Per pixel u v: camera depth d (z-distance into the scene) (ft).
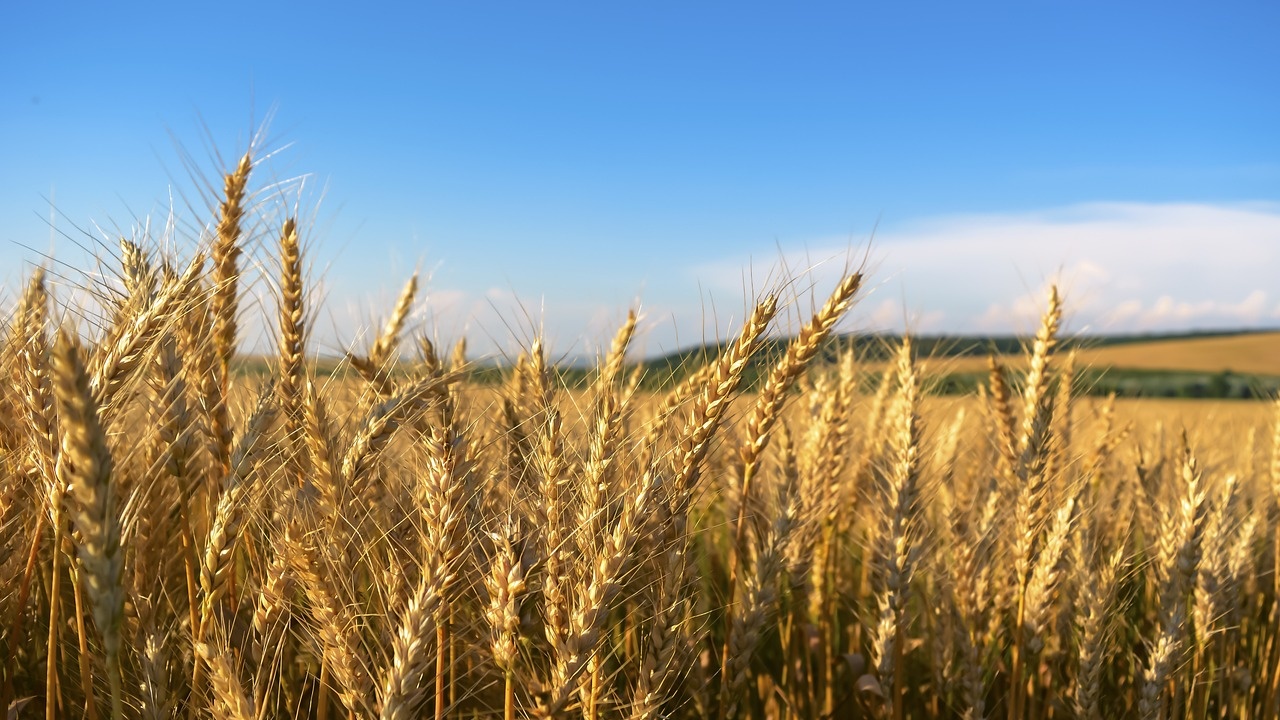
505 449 12.57
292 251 12.00
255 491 10.46
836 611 17.44
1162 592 15.08
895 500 14.37
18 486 10.48
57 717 10.43
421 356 13.58
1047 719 15.08
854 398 17.71
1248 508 19.51
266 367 12.46
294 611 11.50
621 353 14.01
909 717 16.14
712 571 16.79
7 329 10.75
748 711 15.25
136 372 9.86
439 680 10.44
